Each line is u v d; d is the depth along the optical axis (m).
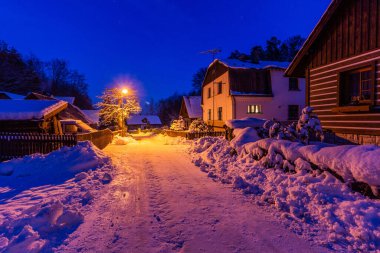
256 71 23.84
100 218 4.23
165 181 6.79
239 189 5.95
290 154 6.11
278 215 4.27
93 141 14.30
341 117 9.14
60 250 3.21
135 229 3.81
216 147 10.78
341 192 4.42
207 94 30.69
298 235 3.56
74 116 27.28
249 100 23.20
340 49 9.20
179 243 3.40
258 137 9.40
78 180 6.93
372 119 7.95
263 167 7.00
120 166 9.10
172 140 22.44
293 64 11.19
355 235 3.38
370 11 8.02
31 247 3.13
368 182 4.11
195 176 7.40
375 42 7.85
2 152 10.60
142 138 31.00
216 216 4.29
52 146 10.78
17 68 50.69
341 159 4.63
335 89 9.43
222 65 25.44
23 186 6.45
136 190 5.93
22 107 13.09
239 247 3.28
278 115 23.73
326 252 3.12
